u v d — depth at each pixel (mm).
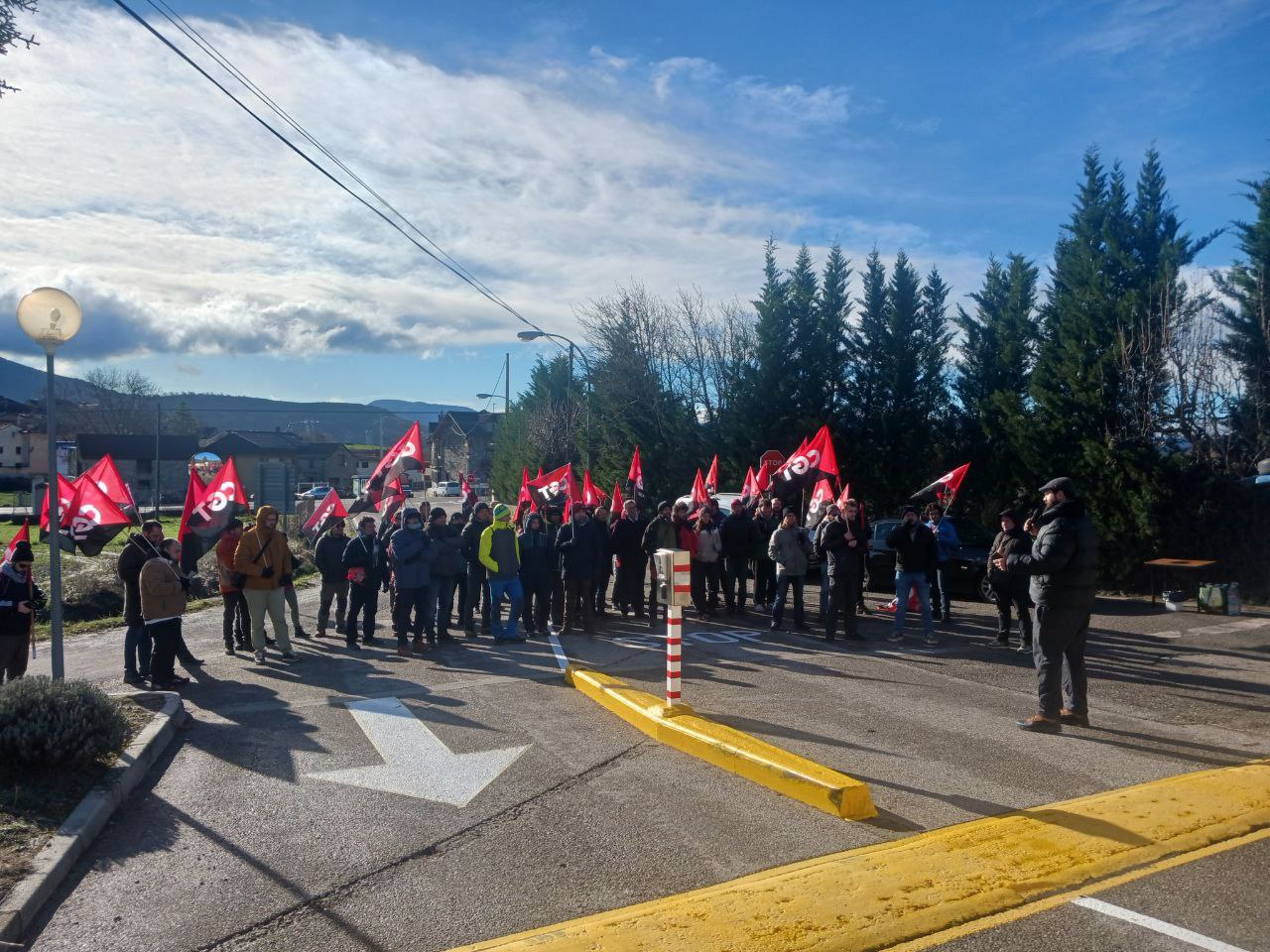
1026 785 6219
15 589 8750
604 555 14281
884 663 10539
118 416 84812
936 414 25625
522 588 12641
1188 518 16594
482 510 12828
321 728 7969
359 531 12352
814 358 27000
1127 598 16672
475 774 6656
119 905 4656
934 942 4098
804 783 5953
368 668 10617
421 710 8539
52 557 7676
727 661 10680
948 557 13664
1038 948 4043
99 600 17422
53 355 7797
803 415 26844
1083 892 4574
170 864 5156
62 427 82812
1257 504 15922
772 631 12984
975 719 7984
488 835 5500
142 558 9945
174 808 6031
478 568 12734
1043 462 19109
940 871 4805
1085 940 4105
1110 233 18953
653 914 4375
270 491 29609
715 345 37875
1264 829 5395
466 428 102812
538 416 53906
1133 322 17750
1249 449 17156
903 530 11867
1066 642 7551
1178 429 17625
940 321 26406
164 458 72875
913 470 25031
